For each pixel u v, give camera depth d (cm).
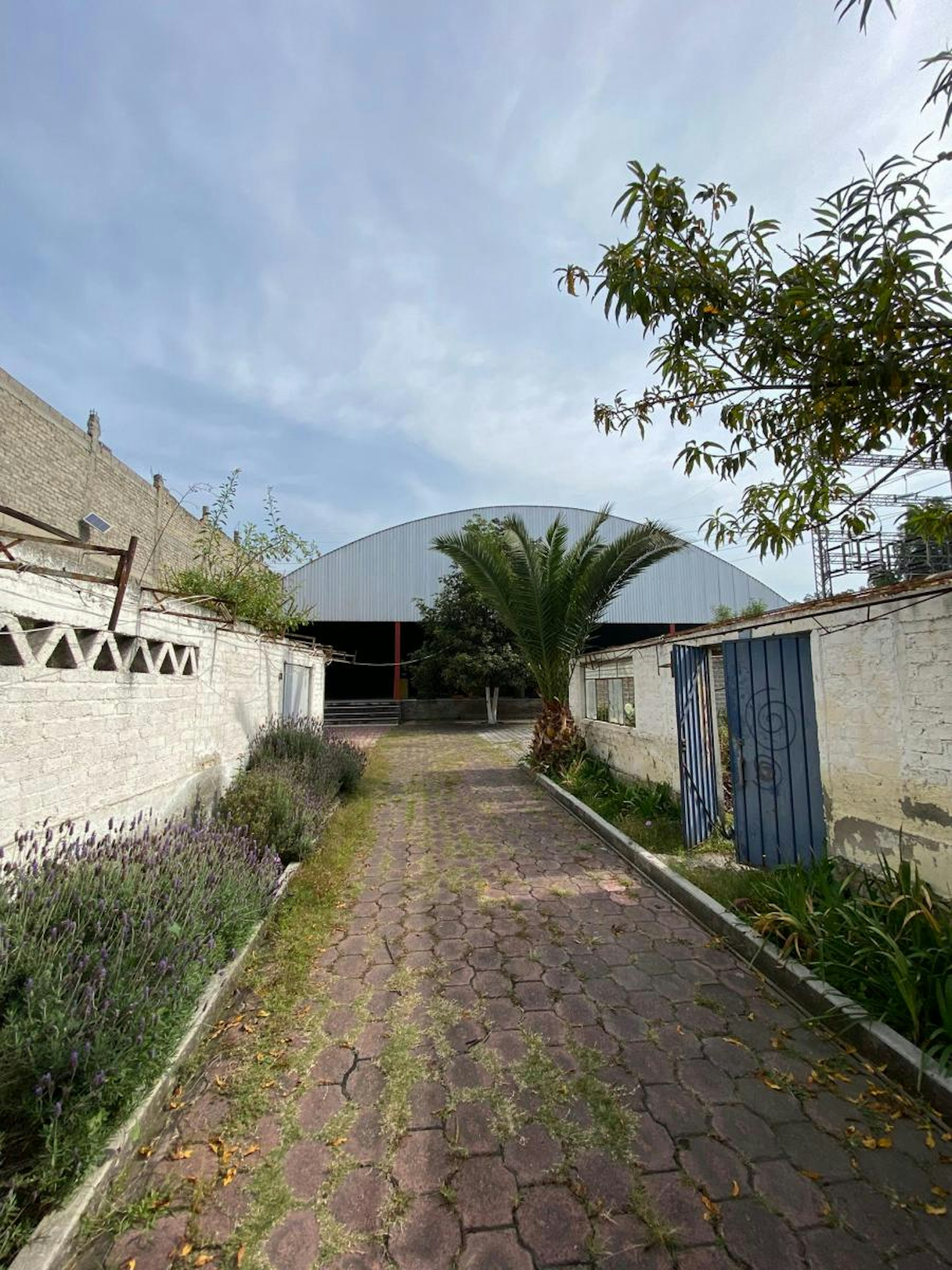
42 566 297
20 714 285
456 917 394
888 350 180
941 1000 228
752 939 325
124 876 279
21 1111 175
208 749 543
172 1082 225
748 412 250
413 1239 166
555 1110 215
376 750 1320
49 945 219
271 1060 246
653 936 359
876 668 351
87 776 345
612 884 453
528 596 859
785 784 436
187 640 491
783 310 199
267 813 493
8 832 276
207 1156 196
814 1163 189
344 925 383
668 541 809
